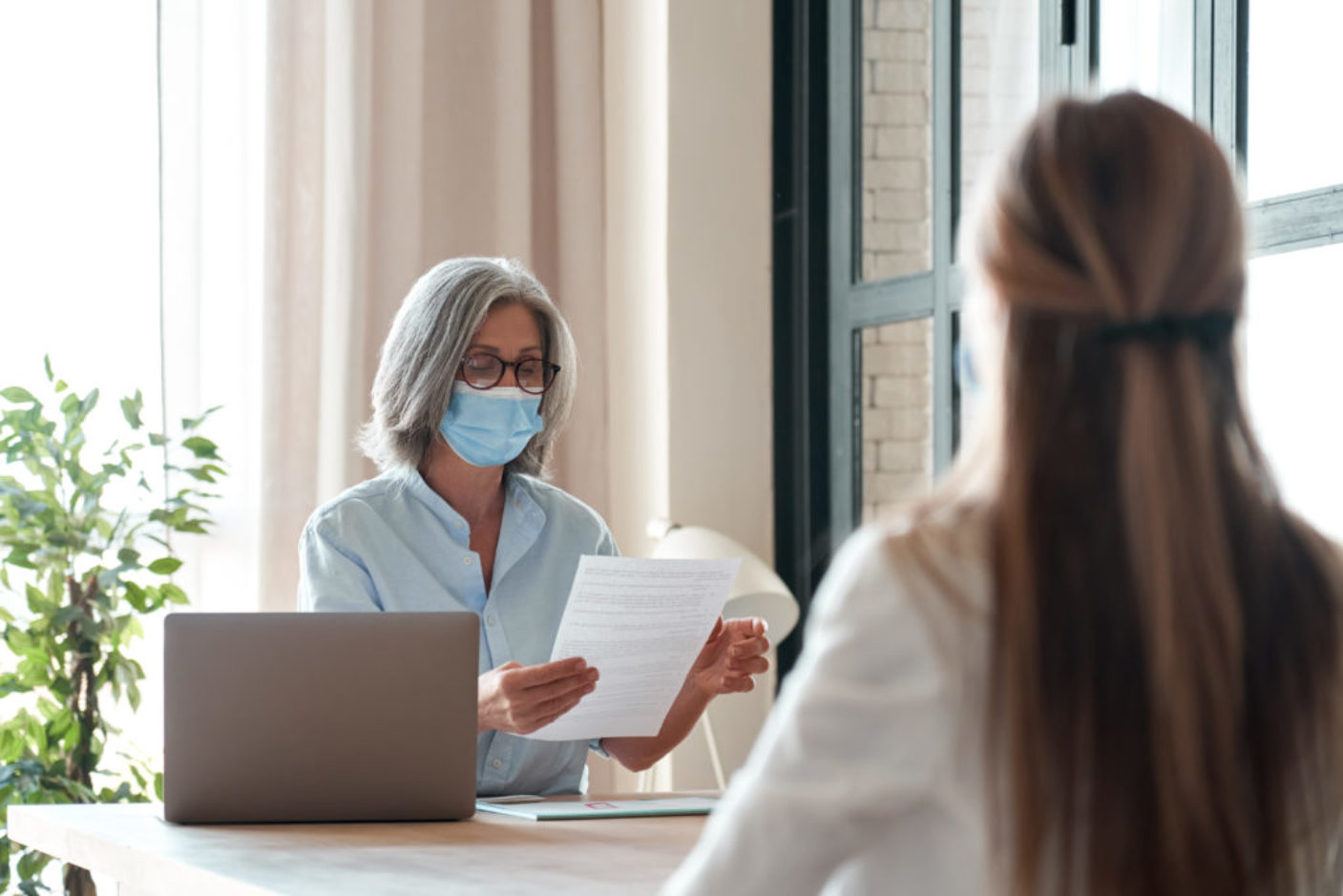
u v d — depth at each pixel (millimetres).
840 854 891
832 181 3943
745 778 922
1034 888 848
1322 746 931
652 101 3914
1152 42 2982
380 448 2375
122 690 3518
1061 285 881
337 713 1892
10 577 3395
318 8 3686
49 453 3219
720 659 2236
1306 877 939
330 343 3668
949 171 3557
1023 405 887
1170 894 848
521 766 2297
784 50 4004
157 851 1703
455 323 2262
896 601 873
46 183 3564
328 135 3686
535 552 2414
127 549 3252
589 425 3977
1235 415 911
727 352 3932
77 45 3596
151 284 3635
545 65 4023
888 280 3748
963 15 3512
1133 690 851
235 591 3646
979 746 867
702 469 3898
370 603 2217
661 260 3879
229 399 3648
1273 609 900
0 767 3162
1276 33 2725
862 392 3871
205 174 3637
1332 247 2605
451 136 3891
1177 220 883
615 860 1671
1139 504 853
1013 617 854
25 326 3541
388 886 1525
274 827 1861
